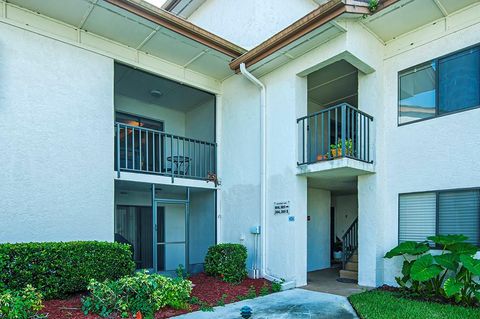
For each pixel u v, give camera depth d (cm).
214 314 536
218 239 949
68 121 667
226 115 978
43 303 528
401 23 684
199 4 1146
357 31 689
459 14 639
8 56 604
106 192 709
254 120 881
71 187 659
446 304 554
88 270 581
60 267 554
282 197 786
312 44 721
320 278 853
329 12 629
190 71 922
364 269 721
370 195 726
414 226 678
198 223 1035
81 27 698
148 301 520
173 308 554
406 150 701
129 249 655
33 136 620
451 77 642
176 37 749
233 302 612
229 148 955
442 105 652
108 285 526
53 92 653
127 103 1023
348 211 1192
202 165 1031
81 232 663
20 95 611
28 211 604
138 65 803
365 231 726
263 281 771
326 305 584
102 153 711
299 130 778
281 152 801
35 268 527
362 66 717
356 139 724
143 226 1011
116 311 498
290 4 980
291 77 794
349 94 1006
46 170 630
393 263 700
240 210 896
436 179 648
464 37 629
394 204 710
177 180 875
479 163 591
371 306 544
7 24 607
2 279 495
